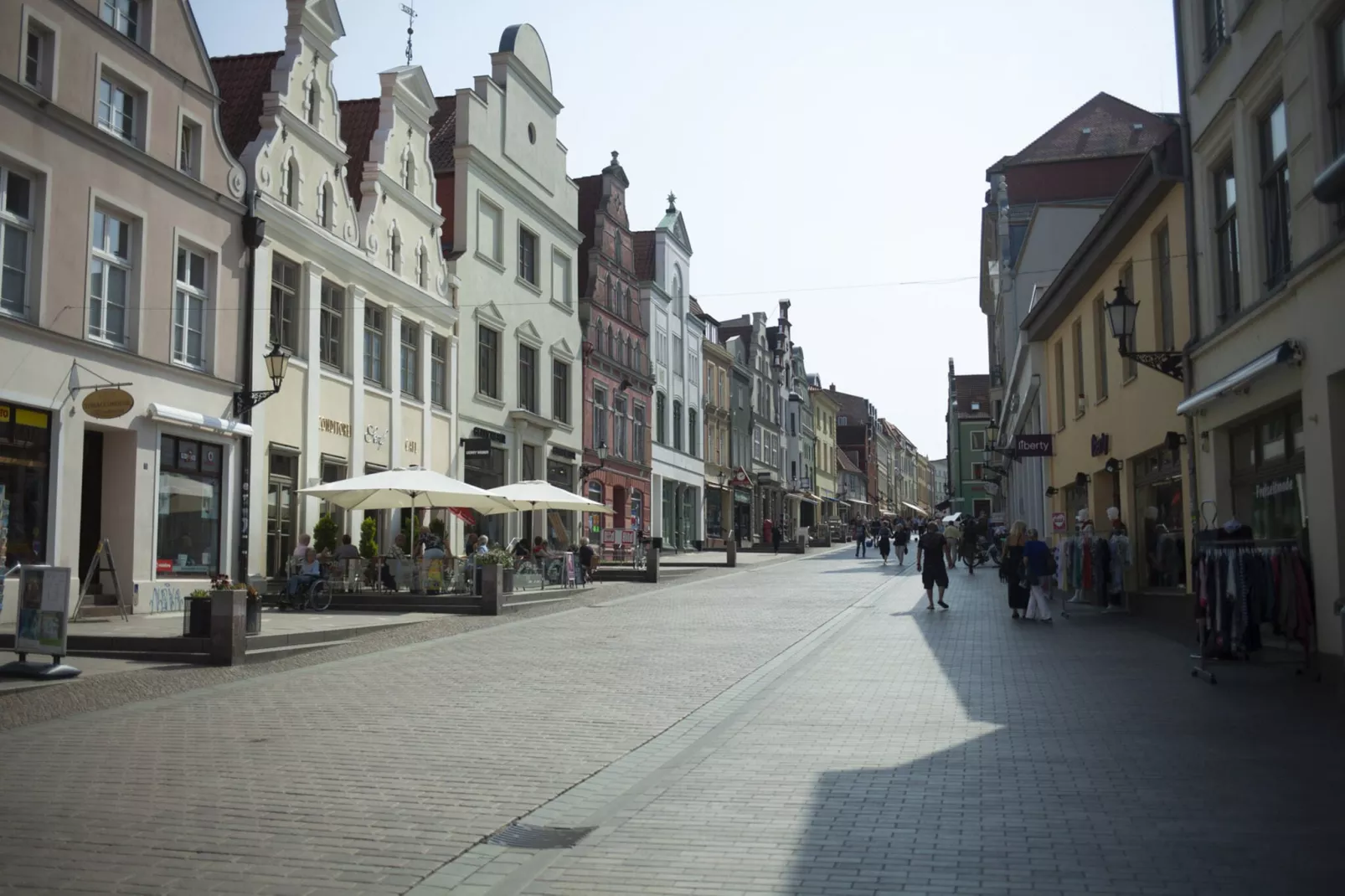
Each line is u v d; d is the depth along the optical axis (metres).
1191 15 15.88
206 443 21.84
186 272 21.59
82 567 19.45
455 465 32.75
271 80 26.16
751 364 72.81
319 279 25.75
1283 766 7.79
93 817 6.84
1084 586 20.70
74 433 18.39
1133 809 6.76
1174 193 17.06
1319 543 11.91
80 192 18.69
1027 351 31.34
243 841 6.33
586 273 45.22
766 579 32.72
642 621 20.22
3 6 17.17
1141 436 19.23
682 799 7.22
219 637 14.36
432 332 31.56
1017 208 42.16
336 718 10.41
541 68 39.22
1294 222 12.36
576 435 42.06
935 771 7.88
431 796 7.39
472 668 14.05
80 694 11.71
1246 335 13.96
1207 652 11.98
